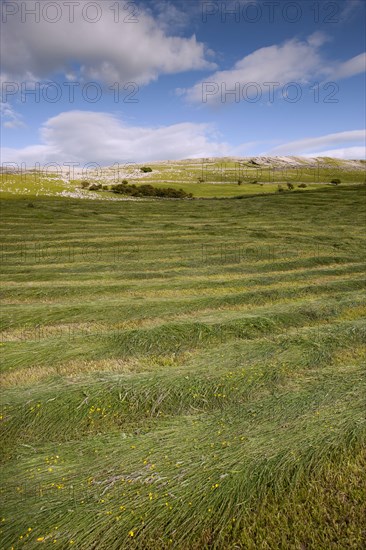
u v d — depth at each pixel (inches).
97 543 167.6
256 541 169.6
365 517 178.4
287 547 166.9
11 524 173.0
